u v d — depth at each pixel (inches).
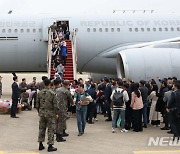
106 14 913.5
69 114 611.5
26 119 587.8
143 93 521.3
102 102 649.0
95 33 869.8
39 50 869.2
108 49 876.6
